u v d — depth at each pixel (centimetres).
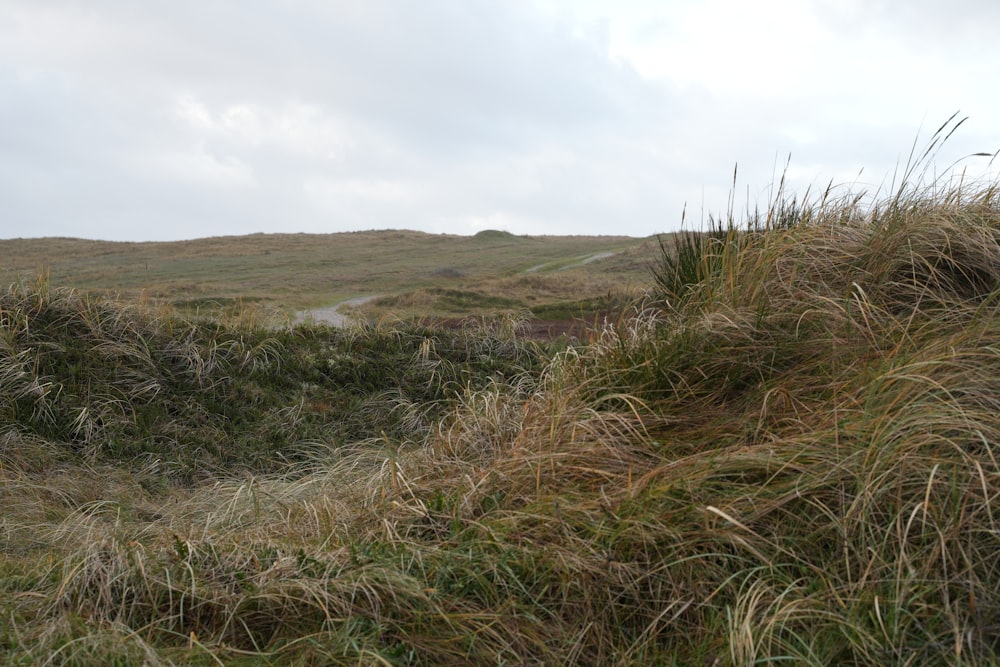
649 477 288
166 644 251
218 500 435
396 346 727
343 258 4922
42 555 341
